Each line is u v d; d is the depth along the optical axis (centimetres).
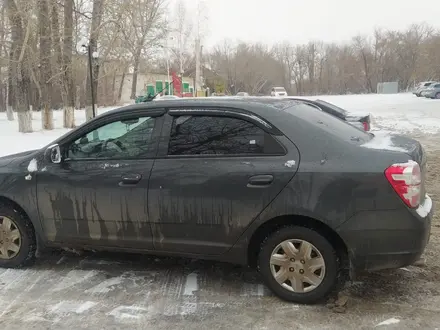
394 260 344
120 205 404
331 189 346
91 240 422
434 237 507
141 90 6159
